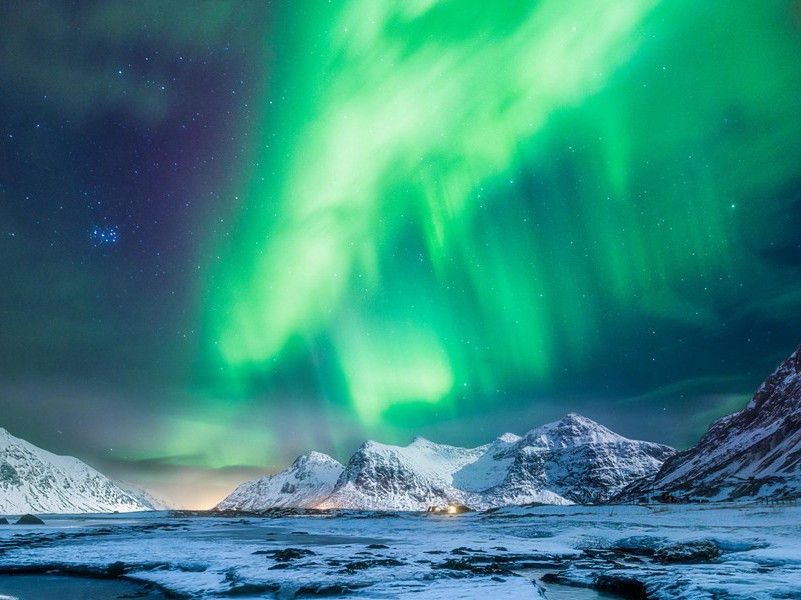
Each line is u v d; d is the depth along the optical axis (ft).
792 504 245.86
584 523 235.20
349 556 141.69
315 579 101.35
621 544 162.91
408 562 127.13
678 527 185.26
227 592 96.99
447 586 93.50
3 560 143.84
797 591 73.31
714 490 470.80
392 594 86.74
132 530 308.19
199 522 440.86
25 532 279.90
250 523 411.95
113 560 141.90
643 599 86.48
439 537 218.79
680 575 90.58
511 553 145.48
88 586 111.55
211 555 150.82
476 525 286.05
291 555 143.54
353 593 90.48
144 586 109.29
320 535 252.62
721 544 135.54
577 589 98.68
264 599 91.25
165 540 220.64
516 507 443.73
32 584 115.14
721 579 84.43
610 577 96.27
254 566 123.24
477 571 112.06
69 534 263.90
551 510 361.51
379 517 474.49
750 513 213.87
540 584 104.12
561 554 142.00
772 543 128.57
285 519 485.97
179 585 104.73
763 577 84.99
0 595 102.89
